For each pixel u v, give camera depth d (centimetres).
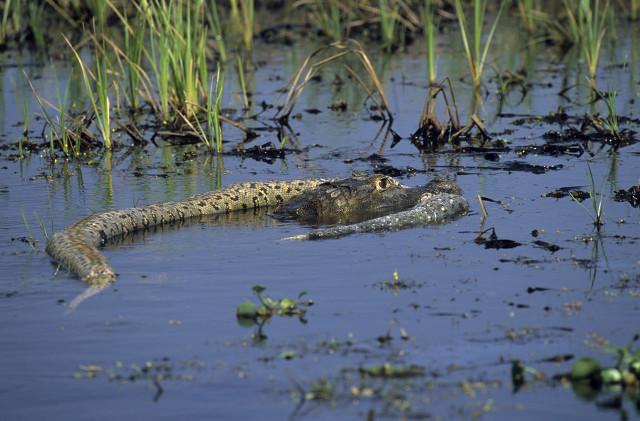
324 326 2588
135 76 5828
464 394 2197
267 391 2231
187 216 3800
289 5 9538
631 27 8144
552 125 5366
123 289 2900
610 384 2236
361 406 2153
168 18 5547
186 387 2259
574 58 7156
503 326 2561
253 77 6819
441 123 5294
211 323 2625
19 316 2692
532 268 3020
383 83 6575
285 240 3425
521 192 4003
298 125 5534
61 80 6638
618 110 5578
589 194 3900
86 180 4394
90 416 2133
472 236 3403
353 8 8538
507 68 6831
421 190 3947
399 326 2575
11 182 4369
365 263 3119
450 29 8456
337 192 3856
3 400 2212
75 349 2472
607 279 2902
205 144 5141
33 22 7738
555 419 2081
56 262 3183
